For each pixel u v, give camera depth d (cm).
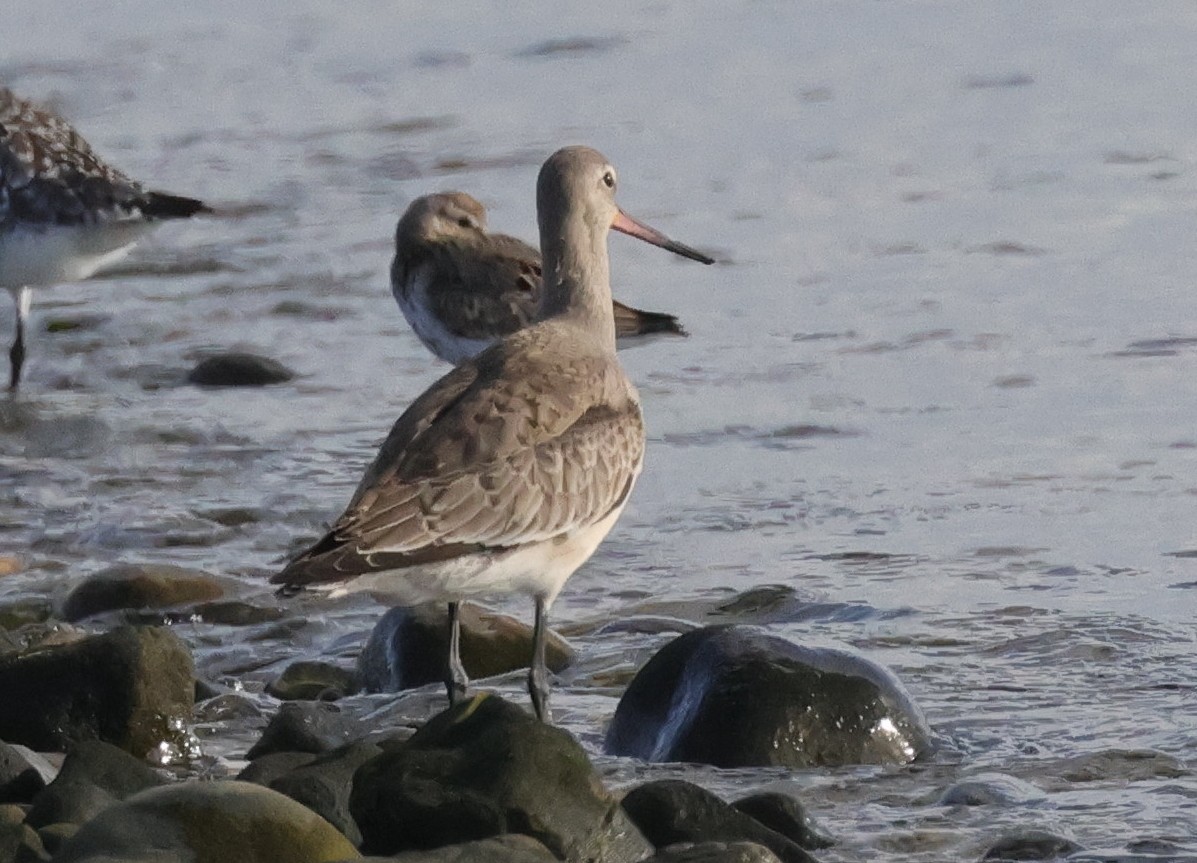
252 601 1345
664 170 2358
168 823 846
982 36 2825
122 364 1902
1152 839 949
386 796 899
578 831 898
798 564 1373
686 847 892
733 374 1759
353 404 1769
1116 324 1816
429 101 2678
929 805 1005
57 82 2786
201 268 2156
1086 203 2164
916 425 1625
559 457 1047
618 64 2805
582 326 1191
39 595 1362
